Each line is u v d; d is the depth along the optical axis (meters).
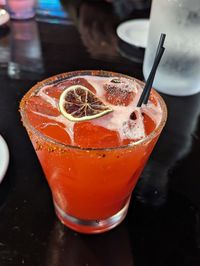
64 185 0.13
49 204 0.15
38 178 0.16
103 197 0.13
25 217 0.15
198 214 0.15
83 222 0.14
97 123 0.13
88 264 0.13
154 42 0.21
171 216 0.15
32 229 0.14
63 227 0.14
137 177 0.14
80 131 0.12
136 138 0.12
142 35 0.29
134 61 0.25
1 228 0.14
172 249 0.14
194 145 0.19
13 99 0.21
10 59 0.25
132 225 0.14
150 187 0.16
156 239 0.14
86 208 0.14
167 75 0.21
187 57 0.20
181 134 0.19
